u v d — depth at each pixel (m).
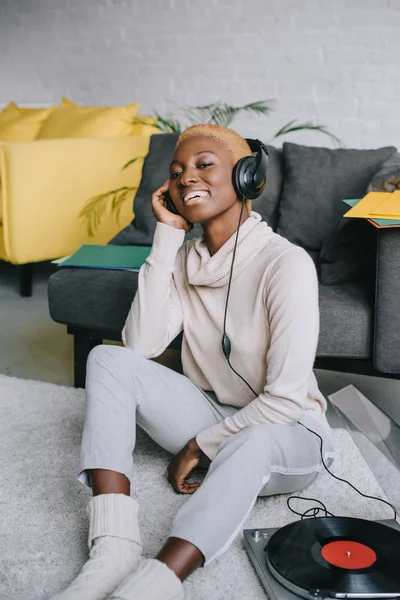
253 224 1.58
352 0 3.83
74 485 1.72
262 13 4.07
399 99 3.83
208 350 1.65
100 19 4.60
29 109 4.42
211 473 1.32
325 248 2.29
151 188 2.76
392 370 2.01
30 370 2.62
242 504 1.29
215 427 1.54
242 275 1.56
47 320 3.23
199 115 4.38
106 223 3.60
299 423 1.55
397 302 1.97
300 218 2.60
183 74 4.39
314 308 1.47
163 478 1.75
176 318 1.69
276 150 2.80
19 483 1.72
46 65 4.89
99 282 2.28
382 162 2.61
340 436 2.00
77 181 3.48
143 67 4.51
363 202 2.05
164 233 1.62
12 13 4.93
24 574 1.38
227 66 4.24
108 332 2.32
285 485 1.53
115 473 1.38
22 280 3.58
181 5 4.30
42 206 3.41
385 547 1.28
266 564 1.32
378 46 3.82
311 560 1.25
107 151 3.55
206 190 1.53
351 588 1.18
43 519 1.57
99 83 4.70
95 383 1.52
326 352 2.08
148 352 1.66
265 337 1.53
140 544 1.31
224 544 1.25
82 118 3.88
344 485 1.72
